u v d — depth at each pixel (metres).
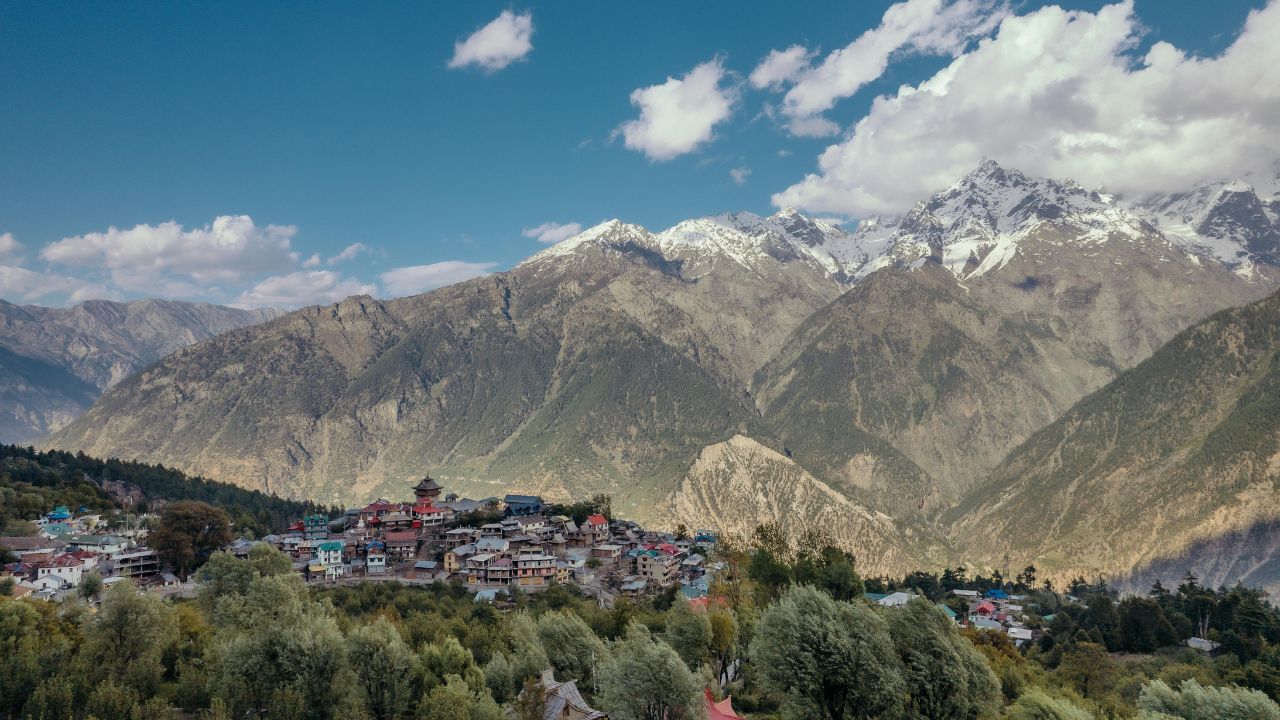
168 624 137.00
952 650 120.12
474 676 126.25
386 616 170.12
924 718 117.25
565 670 139.25
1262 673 174.62
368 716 113.06
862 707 113.56
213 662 129.38
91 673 118.06
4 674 110.81
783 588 190.88
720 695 141.25
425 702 112.62
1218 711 127.38
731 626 151.12
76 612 147.75
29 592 199.75
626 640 145.75
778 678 116.38
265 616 142.12
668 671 113.56
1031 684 166.25
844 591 194.62
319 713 116.25
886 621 125.31
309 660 118.25
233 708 114.69
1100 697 172.88
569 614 163.50
